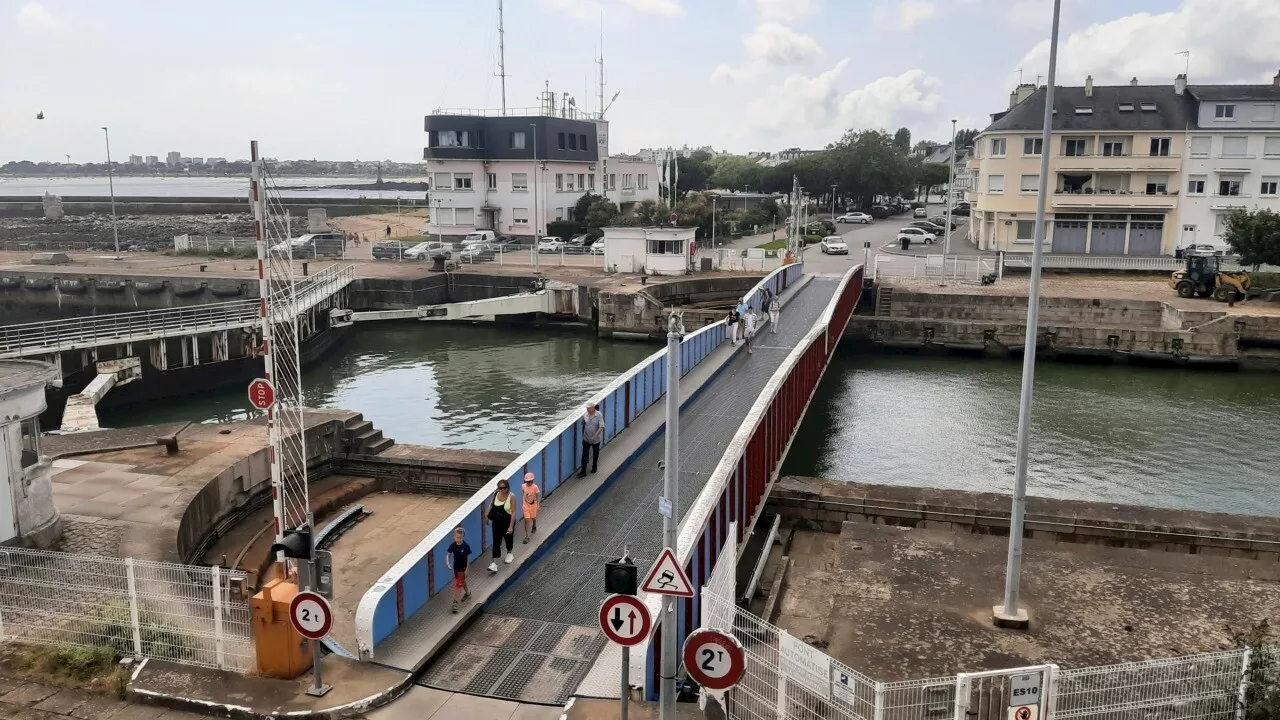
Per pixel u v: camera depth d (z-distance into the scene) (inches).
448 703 497.4
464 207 3425.2
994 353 2106.3
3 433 665.6
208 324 1782.7
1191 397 1711.4
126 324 1750.7
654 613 532.1
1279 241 2214.6
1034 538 872.9
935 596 645.3
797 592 770.8
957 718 424.8
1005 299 2153.1
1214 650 565.9
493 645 564.1
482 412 1609.3
